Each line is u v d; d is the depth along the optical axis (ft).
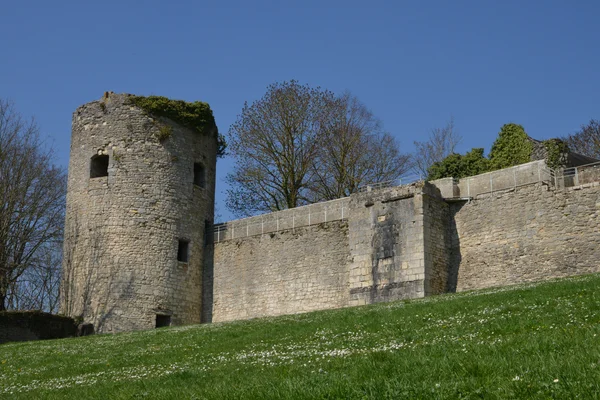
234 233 121.60
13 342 100.17
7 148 132.87
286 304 111.75
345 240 107.96
